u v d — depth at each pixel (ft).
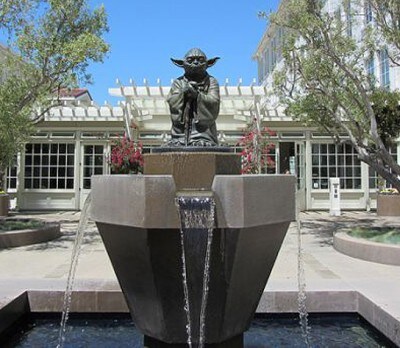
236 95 48.91
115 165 48.93
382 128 34.35
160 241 11.58
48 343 15.26
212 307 12.21
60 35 34.53
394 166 29.32
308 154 56.49
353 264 24.21
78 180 56.95
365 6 31.76
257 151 49.70
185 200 11.51
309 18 29.14
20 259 25.58
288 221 12.80
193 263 11.80
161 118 56.75
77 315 17.52
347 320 17.17
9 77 34.86
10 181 57.62
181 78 15.21
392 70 49.19
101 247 30.09
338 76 31.83
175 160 12.85
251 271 12.51
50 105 40.60
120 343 15.20
